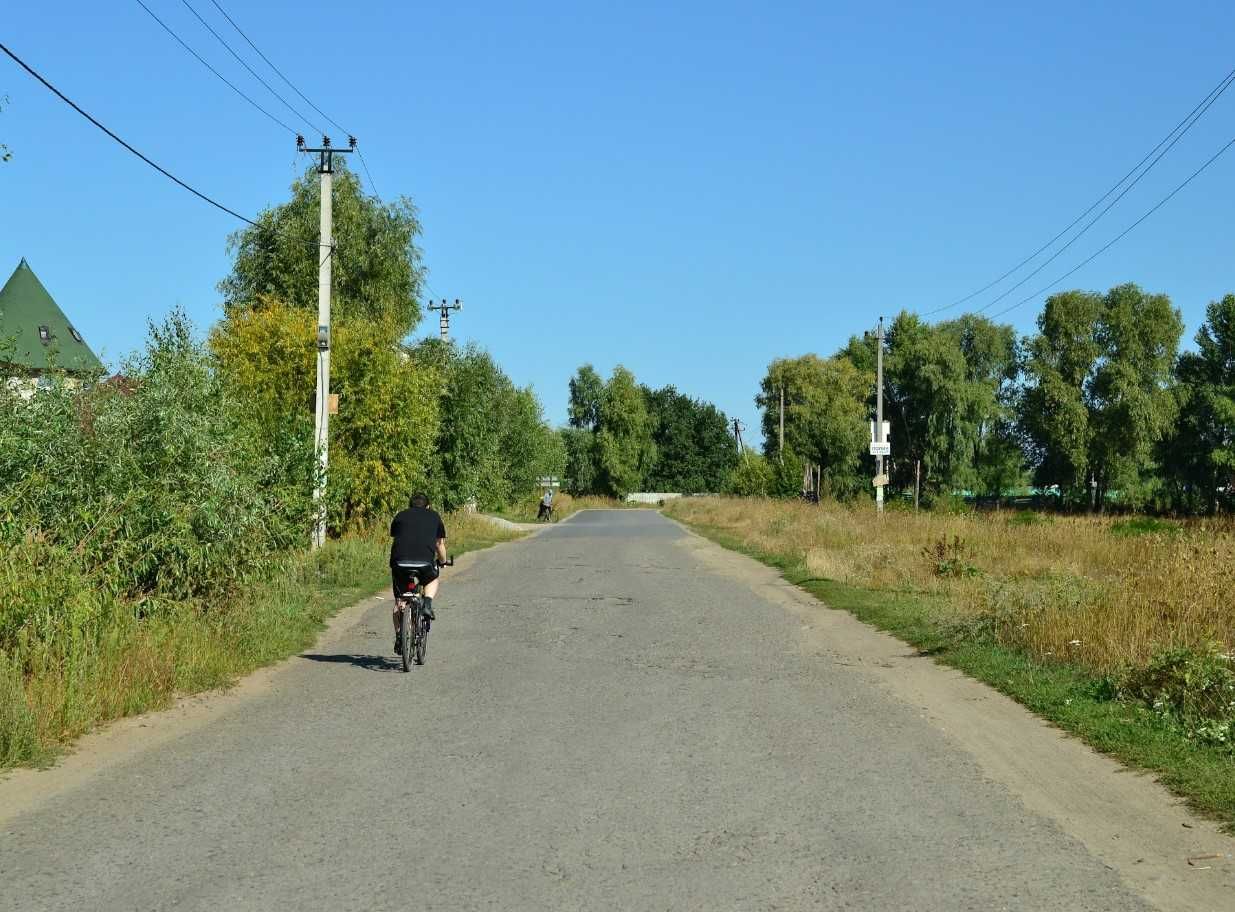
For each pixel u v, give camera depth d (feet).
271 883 16.97
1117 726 28.12
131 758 25.16
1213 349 264.72
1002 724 29.50
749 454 308.40
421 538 38.73
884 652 42.37
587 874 17.48
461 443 128.16
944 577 65.16
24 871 17.46
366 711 30.71
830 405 284.00
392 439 89.71
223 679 34.88
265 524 47.50
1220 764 24.52
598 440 365.61
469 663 39.42
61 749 25.90
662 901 16.28
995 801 22.04
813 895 16.58
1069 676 35.27
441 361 127.44
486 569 81.56
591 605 58.08
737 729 28.63
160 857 18.20
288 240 129.90
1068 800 22.15
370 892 16.60
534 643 44.45
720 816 20.76
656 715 30.37
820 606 57.67
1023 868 17.94
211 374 47.16
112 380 42.47
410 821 20.33
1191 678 29.84
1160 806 21.77
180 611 37.76
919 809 21.39
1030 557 76.02
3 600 29.22
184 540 39.14
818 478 219.82
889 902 16.31
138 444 40.11
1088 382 239.91
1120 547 76.07
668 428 418.92
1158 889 17.01
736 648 43.27
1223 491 241.76
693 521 182.50
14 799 21.71
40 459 37.91
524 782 23.17
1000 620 43.21
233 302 132.77
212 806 21.26
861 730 28.66
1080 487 242.17
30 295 164.66
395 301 138.41
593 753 25.84
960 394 247.70
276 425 72.43
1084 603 42.65
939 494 246.68
